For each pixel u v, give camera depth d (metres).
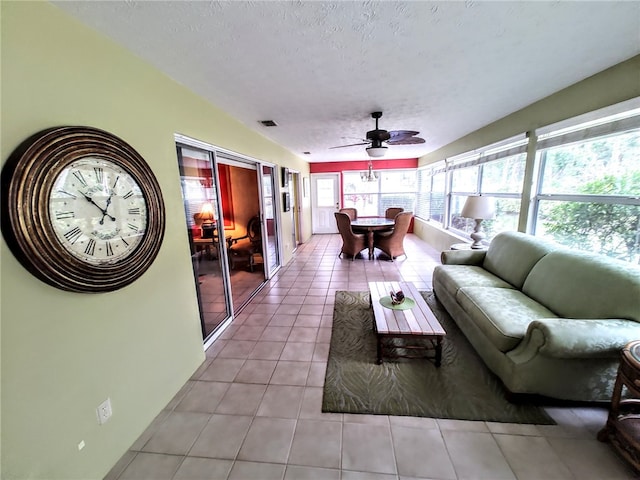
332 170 7.95
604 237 2.22
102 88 1.40
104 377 1.40
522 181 3.13
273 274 4.65
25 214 1.01
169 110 1.94
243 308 3.34
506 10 1.32
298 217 6.92
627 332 1.52
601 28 1.49
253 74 1.94
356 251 5.32
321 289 3.91
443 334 2.03
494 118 3.43
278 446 1.53
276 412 1.76
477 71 2.02
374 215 8.07
